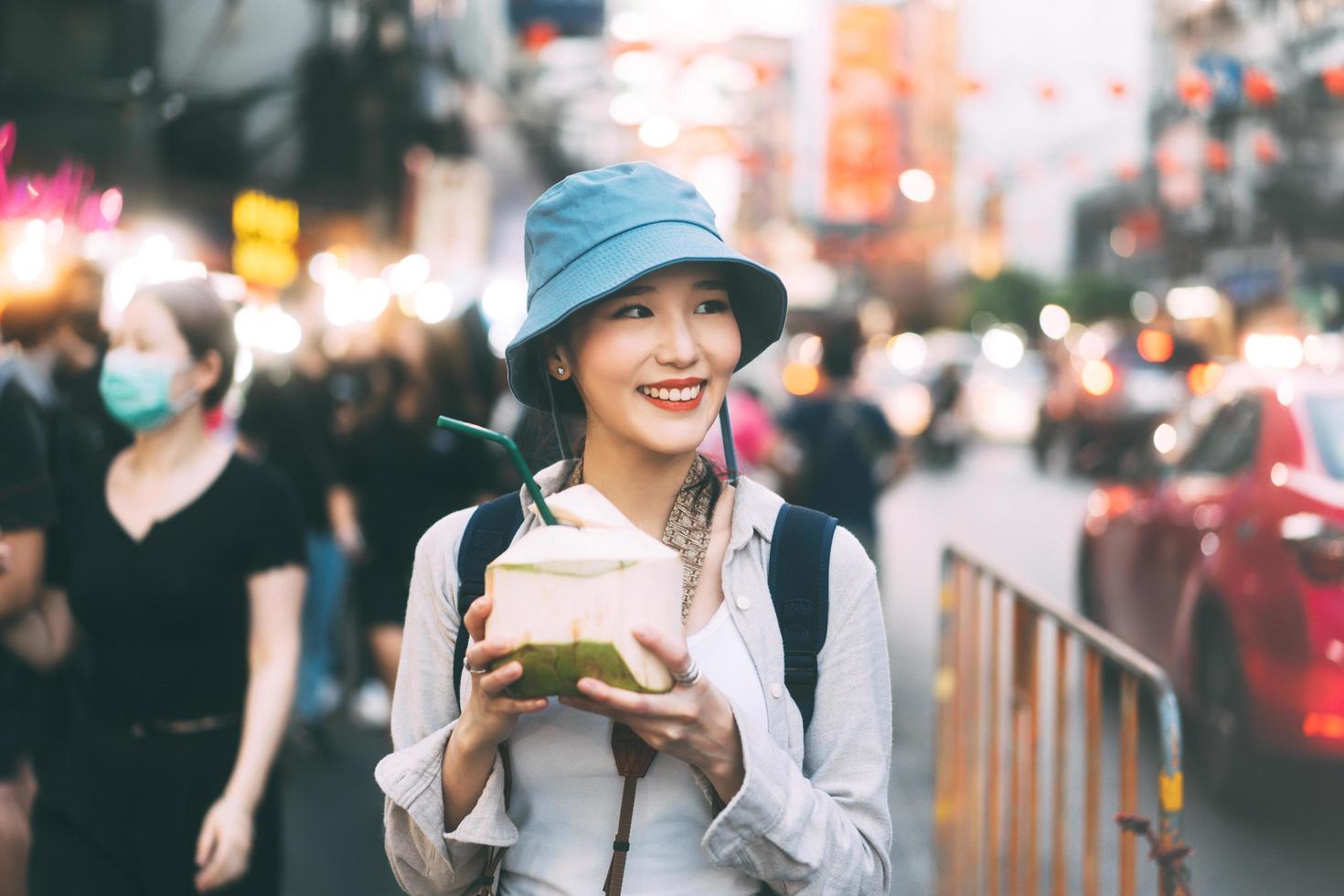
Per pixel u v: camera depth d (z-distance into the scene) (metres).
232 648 3.23
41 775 3.20
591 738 1.89
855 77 14.20
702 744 1.76
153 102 11.07
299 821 5.80
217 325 3.25
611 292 1.83
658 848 1.88
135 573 3.13
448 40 16.42
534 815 1.92
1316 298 22.38
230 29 12.37
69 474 3.34
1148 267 45.03
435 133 16.31
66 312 4.67
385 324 6.71
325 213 13.96
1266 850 5.60
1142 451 8.57
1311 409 6.50
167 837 3.12
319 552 6.69
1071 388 23.08
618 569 1.69
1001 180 22.05
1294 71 17.50
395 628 6.46
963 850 4.62
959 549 4.81
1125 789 3.14
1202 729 6.49
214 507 3.21
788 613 1.93
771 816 1.78
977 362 32.19
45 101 10.77
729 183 26.72
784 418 7.91
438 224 15.91
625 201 1.89
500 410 9.33
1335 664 5.69
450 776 1.87
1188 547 6.82
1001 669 4.24
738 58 23.05
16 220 4.73
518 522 2.04
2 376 3.26
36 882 3.14
